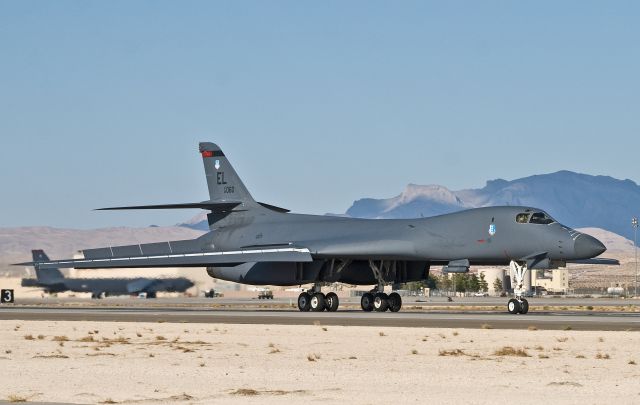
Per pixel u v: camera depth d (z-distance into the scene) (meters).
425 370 37.47
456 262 78.81
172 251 94.06
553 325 62.09
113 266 89.25
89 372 37.31
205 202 95.50
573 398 29.28
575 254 74.19
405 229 81.75
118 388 32.41
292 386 32.59
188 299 164.00
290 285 87.50
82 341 52.81
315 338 53.00
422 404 28.02
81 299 131.75
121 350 47.09
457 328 59.94
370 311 87.81
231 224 97.31
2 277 130.12
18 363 40.94
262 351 45.84
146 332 59.22
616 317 72.94
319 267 85.44
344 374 36.12
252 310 93.19
